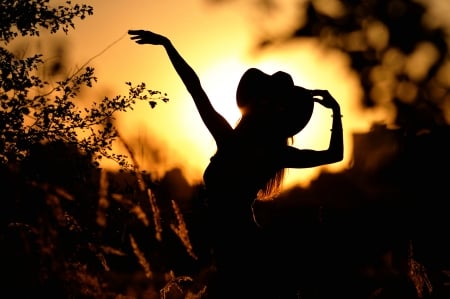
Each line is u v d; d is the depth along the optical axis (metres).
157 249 8.63
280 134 8.87
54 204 7.48
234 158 8.55
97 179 8.77
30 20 9.05
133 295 7.88
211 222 8.48
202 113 8.61
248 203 8.56
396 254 11.66
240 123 8.88
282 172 9.06
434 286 10.52
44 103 8.93
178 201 8.97
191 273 8.64
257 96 8.84
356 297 10.41
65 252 7.98
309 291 9.27
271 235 8.66
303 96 9.07
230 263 8.36
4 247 7.41
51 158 8.60
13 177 7.69
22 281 7.35
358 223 14.45
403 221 14.55
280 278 8.53
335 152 9.20
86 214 8.41
